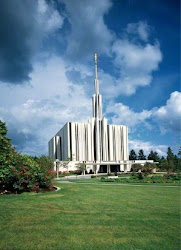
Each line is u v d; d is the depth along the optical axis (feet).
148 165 207.62
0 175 52.80
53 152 347.15
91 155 287.69
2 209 35.94
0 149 69.67
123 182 104.37
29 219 30.27
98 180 127.44
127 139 312.09
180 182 98.99
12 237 23.50
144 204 42.47
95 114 304.30
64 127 302.04
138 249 20.93
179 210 37.37
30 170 57.52
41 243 21.98
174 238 23.99
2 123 85.71
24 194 52.54
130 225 28.32
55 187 68.74
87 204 41.19
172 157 300.20
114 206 39.88
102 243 22.25
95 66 321.11
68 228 26.66
